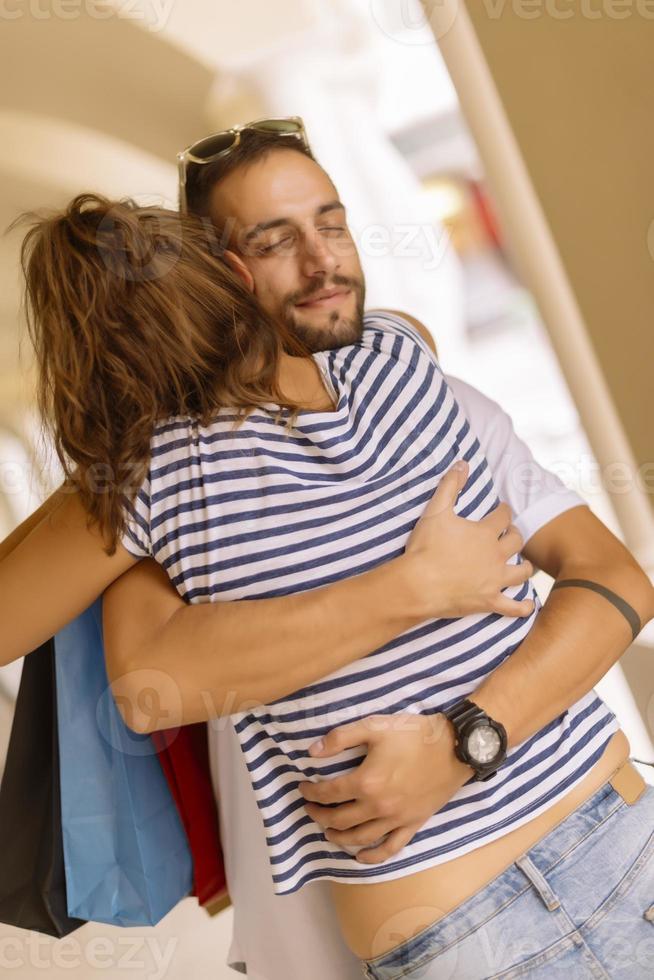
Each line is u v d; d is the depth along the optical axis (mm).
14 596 1069
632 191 1917
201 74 2000
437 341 2178
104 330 1028
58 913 1286
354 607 973
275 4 1937
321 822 1030
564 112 1927
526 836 1035
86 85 1967
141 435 1025
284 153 1298
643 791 1111
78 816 1278
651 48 1779
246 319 1060
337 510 1015
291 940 1323
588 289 2070
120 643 1055
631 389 2107
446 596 994
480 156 2043
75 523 1074
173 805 1357
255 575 1005
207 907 1453
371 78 2008
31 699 1303
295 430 1025
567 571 1197
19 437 2055
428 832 1020
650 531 2188
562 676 1053
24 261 1162
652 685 2100
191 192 1334
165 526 1032
